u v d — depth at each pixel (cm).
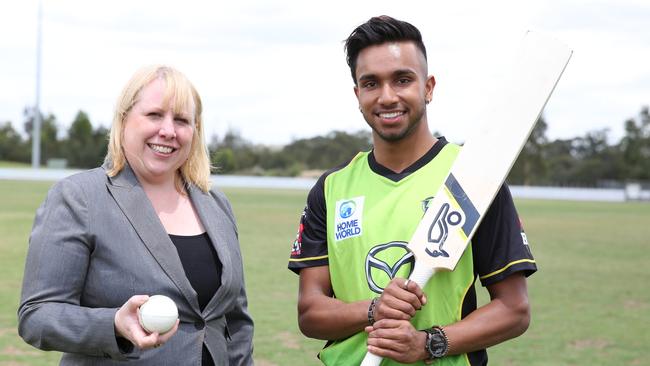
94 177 256
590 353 618
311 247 280
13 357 563
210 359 258
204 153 280
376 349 246
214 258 266
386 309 245
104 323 231
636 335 685
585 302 854
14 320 680
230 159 6325
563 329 709
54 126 7331
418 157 272
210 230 268
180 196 274
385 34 262
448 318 258
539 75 268
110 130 264
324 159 6569
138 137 255
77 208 246
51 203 249
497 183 257
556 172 6284
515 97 268
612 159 6303
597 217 2364
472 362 263
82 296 248
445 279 260
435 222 258
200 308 258
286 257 1150
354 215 269
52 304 237
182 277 252
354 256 265
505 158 261
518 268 256
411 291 245
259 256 1159
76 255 242
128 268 246
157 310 221
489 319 255
